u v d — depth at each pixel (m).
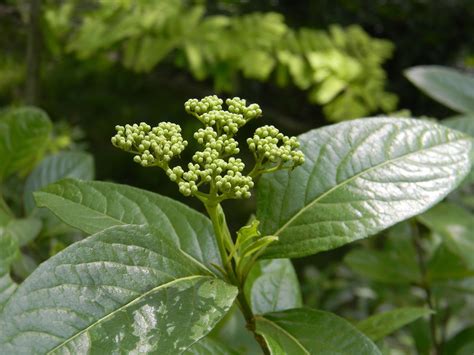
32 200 0.36
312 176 0.22
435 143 0.22
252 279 0.27
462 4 1.37
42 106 0.93
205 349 0.22
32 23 0.66
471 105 0.39
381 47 0.88
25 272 0.31
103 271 0.18
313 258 1.03
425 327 0.37
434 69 0.40
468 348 0.33
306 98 1.39
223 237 0.21
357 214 0.21
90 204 0.21
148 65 0.76
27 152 0.35
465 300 0.40
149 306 0.17
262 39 0.79
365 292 0.63
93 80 1.05
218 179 0.18
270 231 0.21
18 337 0.16
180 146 0.19
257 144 0.20
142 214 0.22
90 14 0.78
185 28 0.76
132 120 1.15
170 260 0.19
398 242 0.40
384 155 0.22
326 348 0.20
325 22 1.32
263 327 0.21
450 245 0.30
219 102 0.21
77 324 0.16
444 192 0.21
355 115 0.85
